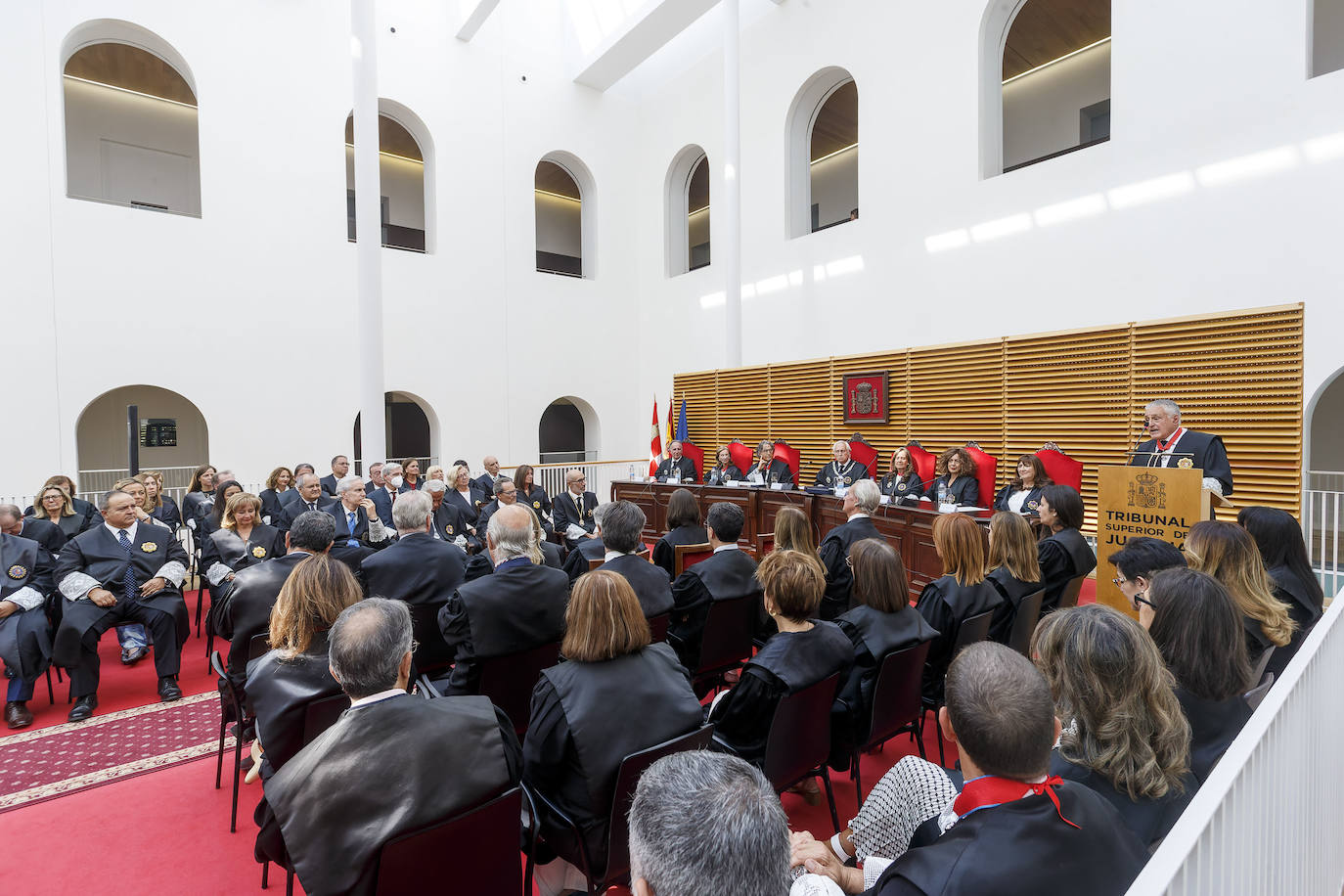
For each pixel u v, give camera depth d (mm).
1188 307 6770
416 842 1564
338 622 1768
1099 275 7426
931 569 5574
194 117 12086
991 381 8281
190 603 6863
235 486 5945
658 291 13766
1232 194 6477
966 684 1244
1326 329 5949
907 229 9328
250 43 9820
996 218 8336
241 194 9727
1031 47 10836
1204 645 1761
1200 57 6660
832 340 10414
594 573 2215
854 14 9922
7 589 4332
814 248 10633
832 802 2729
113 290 8820
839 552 4387
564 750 2023
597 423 13656
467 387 11875
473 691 2762
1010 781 1205
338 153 10578
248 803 3172
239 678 2994
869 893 1385
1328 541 6461
